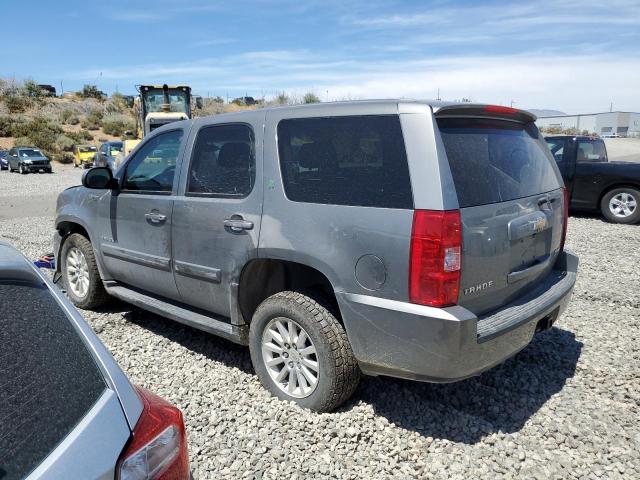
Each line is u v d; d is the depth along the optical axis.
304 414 3.50
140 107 18.17
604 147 12.23
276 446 3.19
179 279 4.37
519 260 3.55
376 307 3.12
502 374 4.16
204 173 4.16
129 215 4.78
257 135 3.80
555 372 4.20
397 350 3.11
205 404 3.69
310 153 3.51
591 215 12.56
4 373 1.53
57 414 1.50
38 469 1.35
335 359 3.38
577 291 6.23
